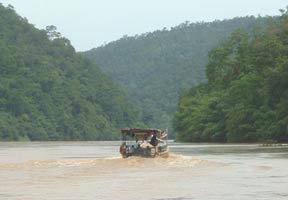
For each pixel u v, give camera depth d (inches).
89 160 2074.3
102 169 1711.4
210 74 5324.8
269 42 4261.8
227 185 1222.3
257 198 1005.8
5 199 1031.0
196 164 1844.2
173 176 1459.2
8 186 1254.9
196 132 5113.2
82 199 1023.0
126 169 1702.8
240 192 1093.8
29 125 7706.7
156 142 2075.5
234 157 2194.9
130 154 2038.6
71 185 1266.0
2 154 2768.2
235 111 4352.9
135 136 2108.8
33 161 2070.6
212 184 1248.2
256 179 1347.2
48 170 1691.7
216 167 1729.8
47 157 2411.4
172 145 4028.1
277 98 3964.1
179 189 1160.2
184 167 1745.8
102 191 1139.3
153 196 1053.2
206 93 5605.3
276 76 3718.0
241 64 4862.2
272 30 4603.8
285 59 3769.7
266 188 1154.7
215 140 4918.8
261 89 4128.9
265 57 4293.8
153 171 1622.8
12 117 7652.6
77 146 4357.8
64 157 2391.7
